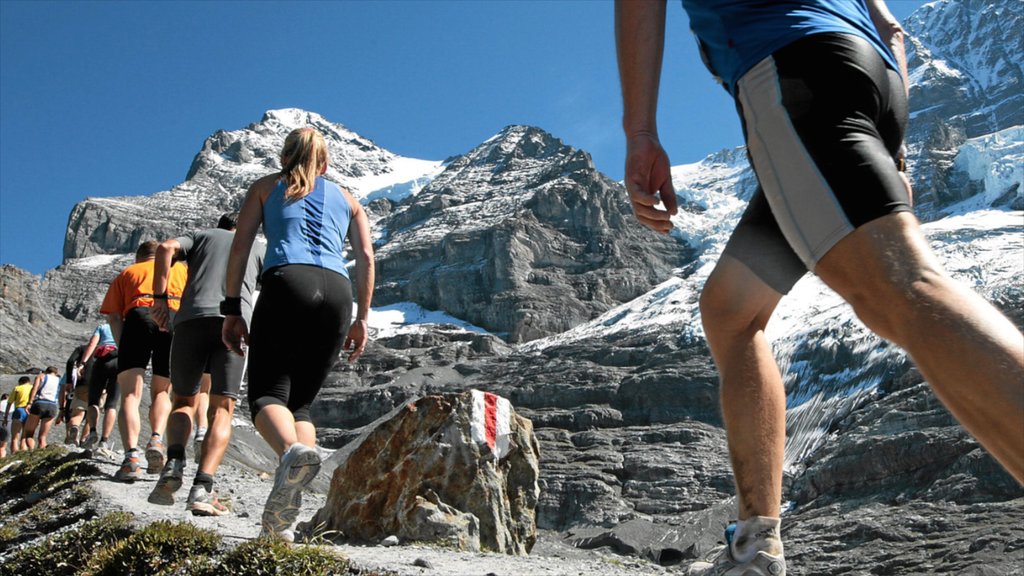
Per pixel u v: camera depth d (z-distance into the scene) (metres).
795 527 87.75
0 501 11.12
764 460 2.35
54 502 8.74
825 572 77.38
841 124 1.96
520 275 191.50
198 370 7.68
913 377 104.75
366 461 7.98
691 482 104.06
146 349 10.30
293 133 5.65
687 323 145.75
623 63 2.41
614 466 110.31
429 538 7.43
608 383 130.88
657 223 2.39
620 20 2.43
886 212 1.84
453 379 150.12
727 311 2.43
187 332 7.57
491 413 8.21
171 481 7.39
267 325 5.06
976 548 70.38
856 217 1.85
